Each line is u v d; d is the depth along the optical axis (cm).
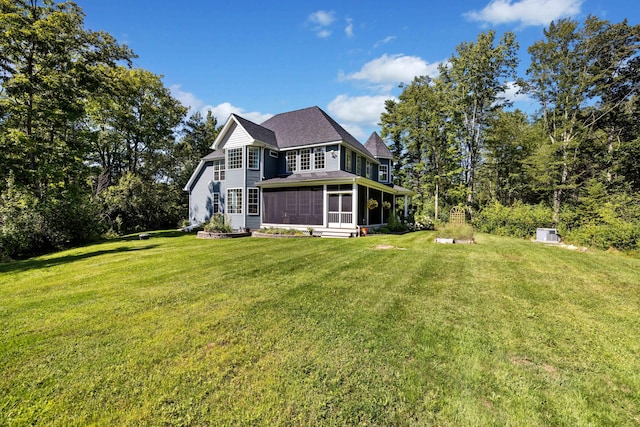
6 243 1155
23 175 1413
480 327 395
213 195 2034
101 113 2225
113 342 354
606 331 386
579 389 268
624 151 1916
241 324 401
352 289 561
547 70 2241
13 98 1453
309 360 312
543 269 743
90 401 254
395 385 272
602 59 2062
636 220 1111
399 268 738
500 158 2855
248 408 243
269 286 581
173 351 331
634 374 291
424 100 2439
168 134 2902
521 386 271
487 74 2328
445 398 255
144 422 230
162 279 641
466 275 675
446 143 2502
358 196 1603
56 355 325
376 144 2517
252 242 1241
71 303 494
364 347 340
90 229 1580
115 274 700
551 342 355
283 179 1706
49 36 1420
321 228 1555
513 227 1634
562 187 2078
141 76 2448
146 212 2341
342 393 261
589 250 1085
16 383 277
